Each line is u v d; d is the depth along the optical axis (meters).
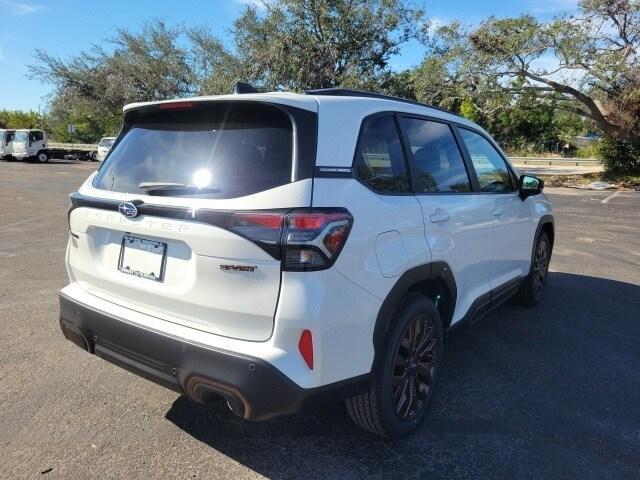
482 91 24.44
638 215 13.33
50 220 11.01
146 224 2.71
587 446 3.09
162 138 2.98
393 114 3.20
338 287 2.49
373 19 28.70
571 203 16.08
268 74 30.61
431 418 3.37
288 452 2.97
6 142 36.97
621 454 3.02
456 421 3.34
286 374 2.38
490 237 4.12
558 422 3.35
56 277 6.41
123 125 3.34
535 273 5.54
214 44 37.19
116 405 3.43
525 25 22.52
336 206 2.52
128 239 2.89
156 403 3.47
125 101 42.34
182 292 2.61
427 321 3.19
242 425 3.23
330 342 2.48
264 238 2.37
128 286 2.85
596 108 23.33
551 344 4.63
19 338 4.47
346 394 2.64
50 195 15.94
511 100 24.89
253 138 2.64
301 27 29.39
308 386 2.43
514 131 53.75
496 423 3.32
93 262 3.09
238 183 2.53
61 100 43.34
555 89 23.06
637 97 21.38
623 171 24.53
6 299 5.51
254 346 2.44
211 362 2.46
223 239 2.44
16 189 17.72
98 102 43.59
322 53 29.45
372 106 3.03
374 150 2.93
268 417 2.45
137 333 2.73
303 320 2.38
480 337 4.77
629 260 8.07
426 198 3.24
